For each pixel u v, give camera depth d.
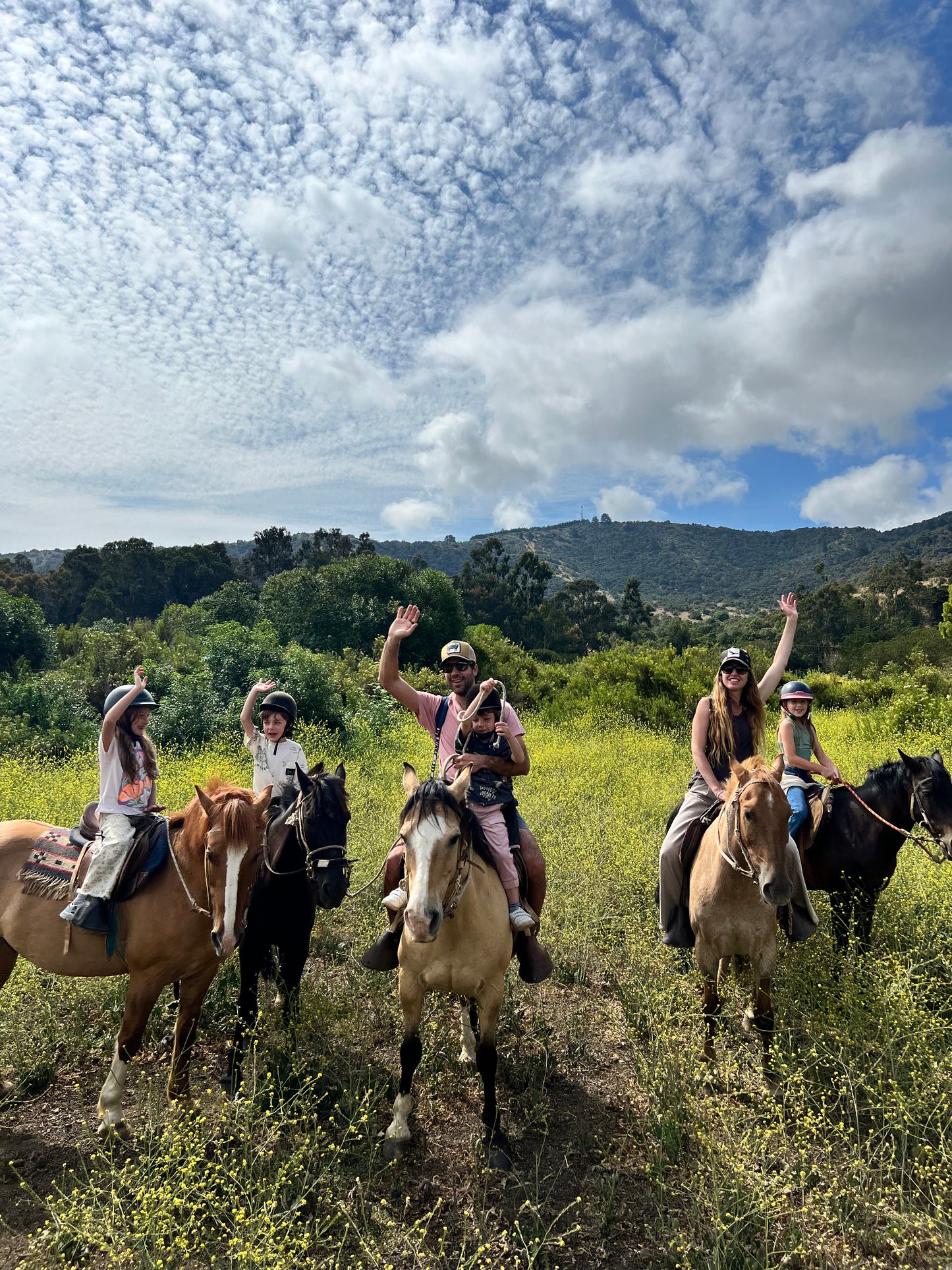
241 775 10.92
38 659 22.25
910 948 5.37
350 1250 3.16
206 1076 4.39
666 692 19.78
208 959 4.02
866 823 5.44
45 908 3.99
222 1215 3.24
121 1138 3.77
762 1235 3.20
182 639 32.72
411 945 3.75
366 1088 4.20
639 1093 4.27
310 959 5.99
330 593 35.00
